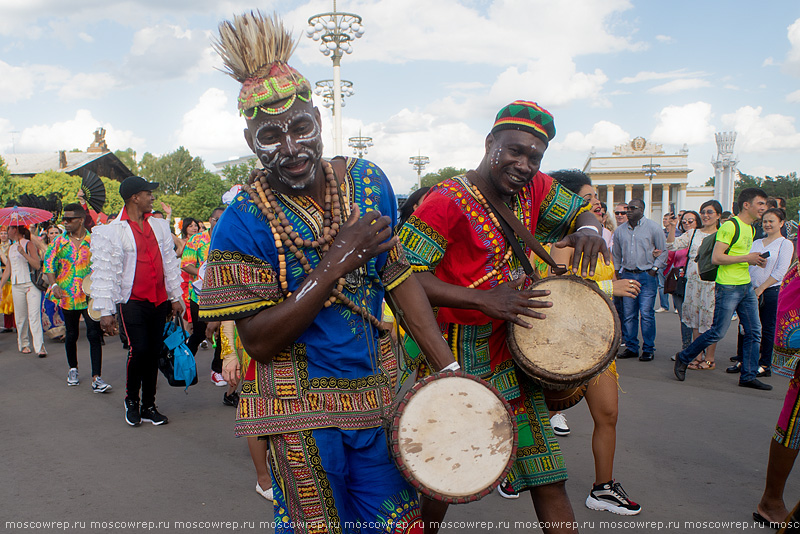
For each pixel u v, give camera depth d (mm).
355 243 1770
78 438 5086
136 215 5305
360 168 2010
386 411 1945
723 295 6234
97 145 66562
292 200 1859
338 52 19688
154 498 3850
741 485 3867
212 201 82750
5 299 11125
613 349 2385
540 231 2781
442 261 2555
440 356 2041
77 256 6945
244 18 1796
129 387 5379
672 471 4102
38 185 42062
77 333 7086
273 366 1849
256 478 4180
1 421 5605
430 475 1860
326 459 1821
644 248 7590
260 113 1760
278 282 1844
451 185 2475
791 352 3129
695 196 81000
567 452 4504
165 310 5480
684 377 6641
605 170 75812
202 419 5602
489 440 1930
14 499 3852
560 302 2500
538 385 2477
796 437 3135
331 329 1854
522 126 2344
